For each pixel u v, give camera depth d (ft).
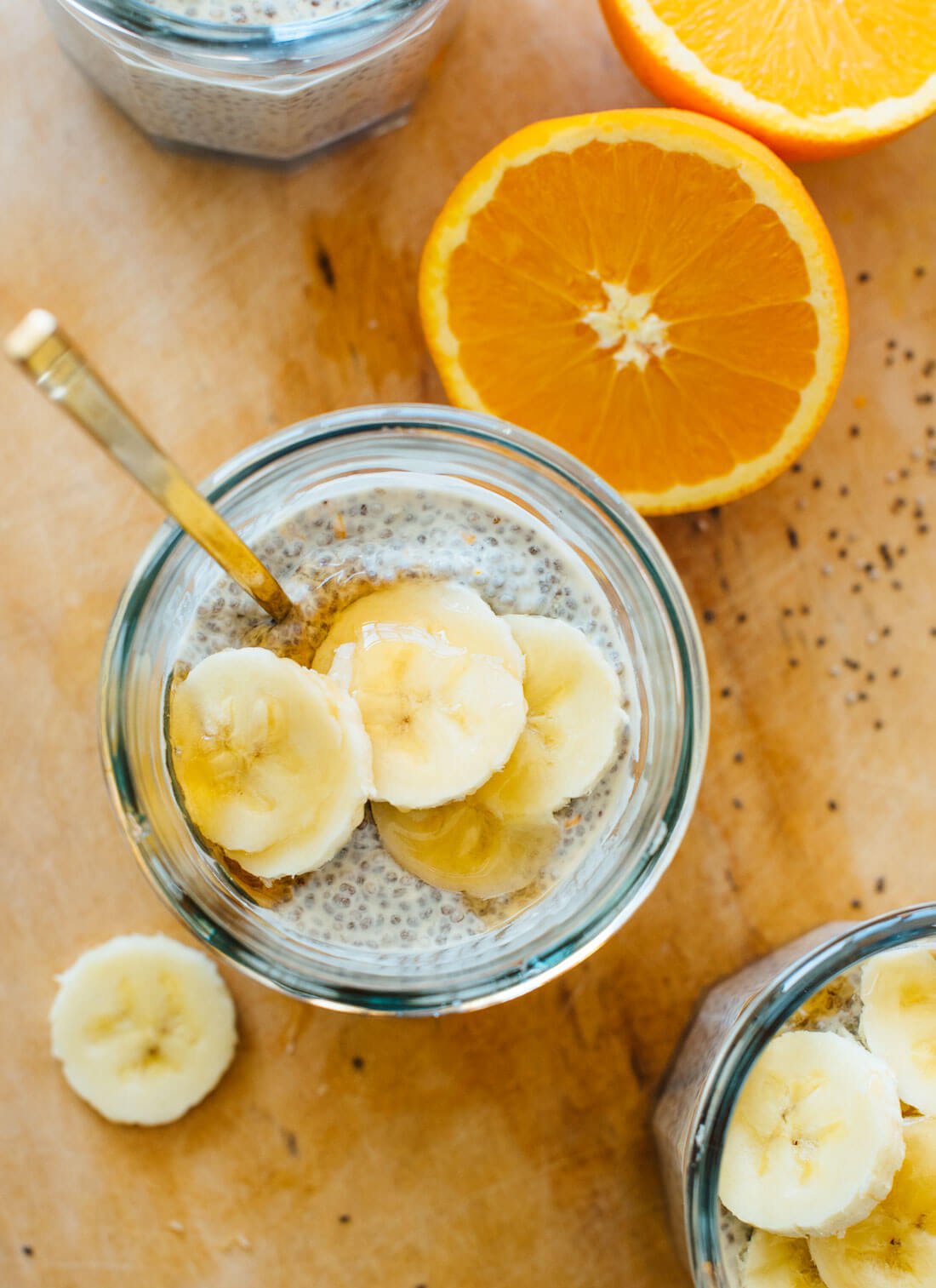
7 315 1.33
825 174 1.37
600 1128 1.35
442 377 1.33
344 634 1.20
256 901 1.22
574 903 1.23
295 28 1.20
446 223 1.29
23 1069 1.35
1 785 1.34
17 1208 1.34
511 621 1.21
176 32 1.19
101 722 1.22
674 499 1.34
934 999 1.27
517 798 1.20
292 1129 1.35
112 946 1.34
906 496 1.37
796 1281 1.27
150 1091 1.34
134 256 1.34
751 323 1.30
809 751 1.36
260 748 1.18
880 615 1.36
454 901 1.22
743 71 1.29
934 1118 1.27
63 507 1.34
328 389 1.35
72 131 1.34
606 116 1.26
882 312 1.37
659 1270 1.34
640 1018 1.35
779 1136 1.26
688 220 1.28
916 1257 1.25
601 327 1.31
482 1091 1.35
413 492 1.23
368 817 1.22
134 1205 1.34
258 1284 1.34
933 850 1.36
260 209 1.35
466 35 1.35
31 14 1.33
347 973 1.22
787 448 1.32
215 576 1.22
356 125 1.33
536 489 1.25
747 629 1.36
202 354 1.34
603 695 1.21
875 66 1.30
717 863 1.36
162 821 1.22
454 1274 1.34
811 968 1.22
